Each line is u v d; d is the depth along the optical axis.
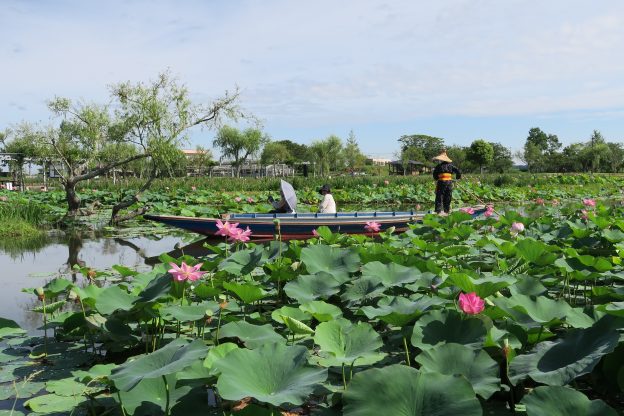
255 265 5.18
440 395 2.24
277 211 12.40
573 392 2.20
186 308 3.91
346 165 66.44
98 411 2.97
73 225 14.45
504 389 2.98
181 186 28.50
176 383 2.73
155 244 11.05
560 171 74.19
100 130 15.84
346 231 11.44
